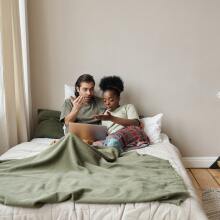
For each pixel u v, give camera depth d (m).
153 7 2.97
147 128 2.82
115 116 2.72
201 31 2.99
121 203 1.49
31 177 1.76
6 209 1.46
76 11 2.99
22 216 1.44
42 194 1.53
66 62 3.06
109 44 3.03
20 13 2.85
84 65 3.06
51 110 3.06
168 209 1.46
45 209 1.46
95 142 2.51
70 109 2.79
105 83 2.85
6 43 2.51
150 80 3.07
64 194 1.51
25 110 2.80
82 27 3.01
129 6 2.97
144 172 1.86
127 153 2.33
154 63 3.04
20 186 1.63
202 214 1.46
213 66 3.04
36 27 3.00
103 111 2.85
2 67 2.47
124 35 3.01
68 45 3.03
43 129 2.89
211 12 2.97
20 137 2.77
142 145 2.54
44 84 3.09
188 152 3.15
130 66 3.05
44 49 3.04
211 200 2.40
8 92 2.56
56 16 2.99
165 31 3.00
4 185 1.64
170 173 1.86
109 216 1.44
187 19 2.98
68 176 1.78
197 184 2.76
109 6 2.98
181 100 3.09
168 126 3.12
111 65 3.05
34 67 3.06
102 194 1.54
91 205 1.48
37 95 3.10
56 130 2.89
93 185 1.64
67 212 1.46
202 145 3.14
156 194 1.51
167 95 3.09
